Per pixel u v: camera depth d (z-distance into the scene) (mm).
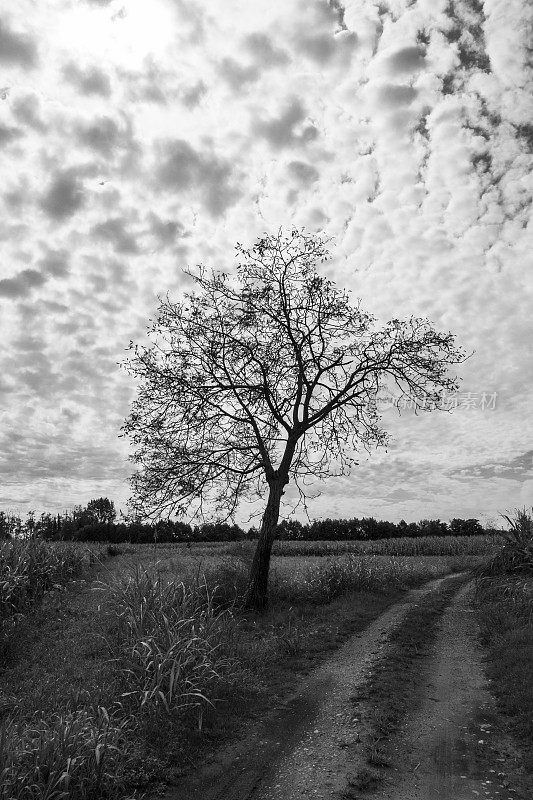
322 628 13508
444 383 16828
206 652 8742
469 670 10062
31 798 4977
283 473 16844
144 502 16125
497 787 5699
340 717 7734
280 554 40656
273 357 17172
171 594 11016
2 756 5137
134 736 6742
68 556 20156
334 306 17234
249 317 16969
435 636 12781
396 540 44656
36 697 7891
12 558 15477
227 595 15664
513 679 8953
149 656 8203
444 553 41188
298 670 10273
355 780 5855
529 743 6688
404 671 9930
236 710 7918
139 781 5797
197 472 16281
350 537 71062
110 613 11867
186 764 6277
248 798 5523
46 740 5711
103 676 8672
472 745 6742
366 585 19234
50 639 11461
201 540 53812
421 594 19125
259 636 12695
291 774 6047
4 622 11977
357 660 10836
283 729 7383
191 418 16375
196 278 16906
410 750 6629
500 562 17500
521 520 17938
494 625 12711
